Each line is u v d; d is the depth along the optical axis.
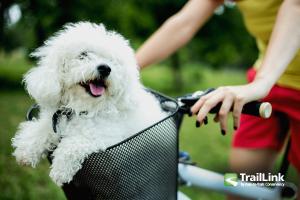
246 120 2.28
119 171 1.37
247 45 16.12
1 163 4.57
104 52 1.92
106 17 13.09
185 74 20.17
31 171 4.39
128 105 1.76
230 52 15.73
